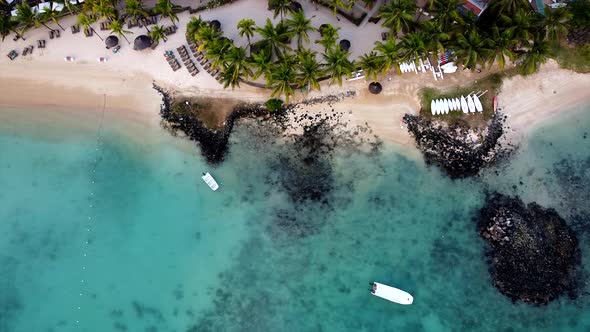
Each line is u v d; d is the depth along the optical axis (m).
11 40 57.41
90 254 54.62
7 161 56.47
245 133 55.59
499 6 49.88
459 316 51.78
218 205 54.97
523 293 51.38
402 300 51.44
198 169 55.53
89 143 56.44
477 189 53.91
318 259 53.47
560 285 51.47
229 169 55.41
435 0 49.88
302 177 54.75
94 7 53.06
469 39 49.06
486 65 55.50
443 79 55.50
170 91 56.38
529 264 51.75
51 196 55.78
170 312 53.41
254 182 55.03
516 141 54.59
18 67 57.41
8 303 53.97
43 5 57.38
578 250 52.28
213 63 51.03
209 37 50.38
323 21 56.47
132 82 56.84
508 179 53.94
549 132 54.91
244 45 56.25
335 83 55.53
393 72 55.91
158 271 54.09
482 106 54.81
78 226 55.16
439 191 54.09
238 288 53.44
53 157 56.44
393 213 53.88
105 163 56.12
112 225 55.12
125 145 56.34
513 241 52.19
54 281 54.25
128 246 54.69
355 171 54.66
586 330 50.81
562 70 55.78
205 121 55.75
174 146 56.00
